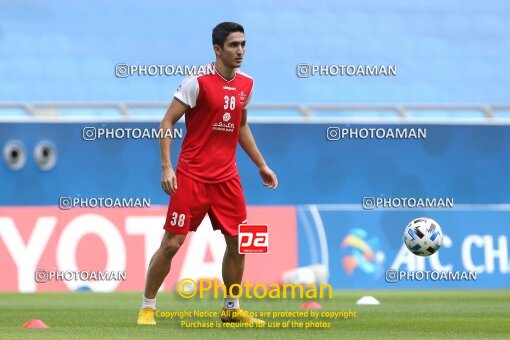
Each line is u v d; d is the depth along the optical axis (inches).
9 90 2731.3
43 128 2139.5
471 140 2314.2
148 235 2060.8
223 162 986.7
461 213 2230.6
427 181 2284.7
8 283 2014.0
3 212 2026.3
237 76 991.0
